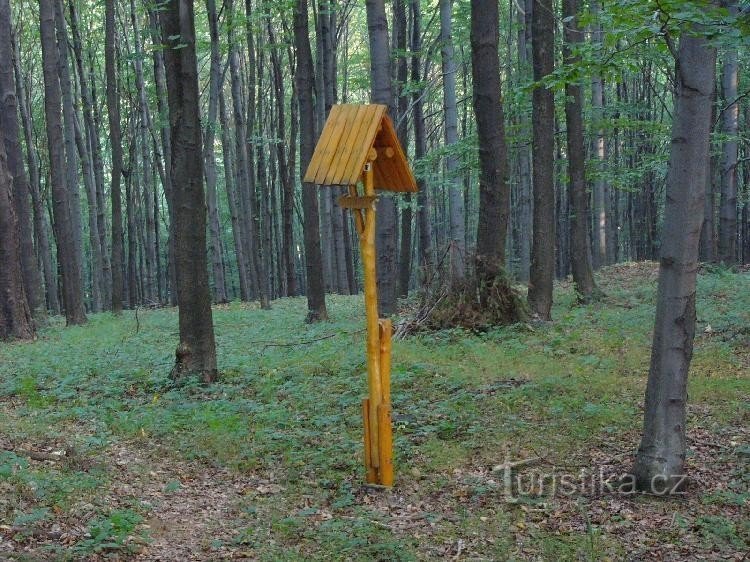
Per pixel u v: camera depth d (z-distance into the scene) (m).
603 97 25.41
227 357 12.48
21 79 32.34
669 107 38.44
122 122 36.06
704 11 5.73
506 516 6.05
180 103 10.41
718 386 9.09
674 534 5.61
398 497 6.55
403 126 23.34
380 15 13.85
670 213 6.09
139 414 9.09
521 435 7.83
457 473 7.01
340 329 14.61
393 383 9.90
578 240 17.12
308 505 6.45
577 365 10.51
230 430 8.25
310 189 16.44
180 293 10.75
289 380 10.51
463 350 11.75
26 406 9.86
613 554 5.33
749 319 12.96
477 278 13.30
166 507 6.33
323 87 25.70
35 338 17.14
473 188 39.84
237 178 33.53
